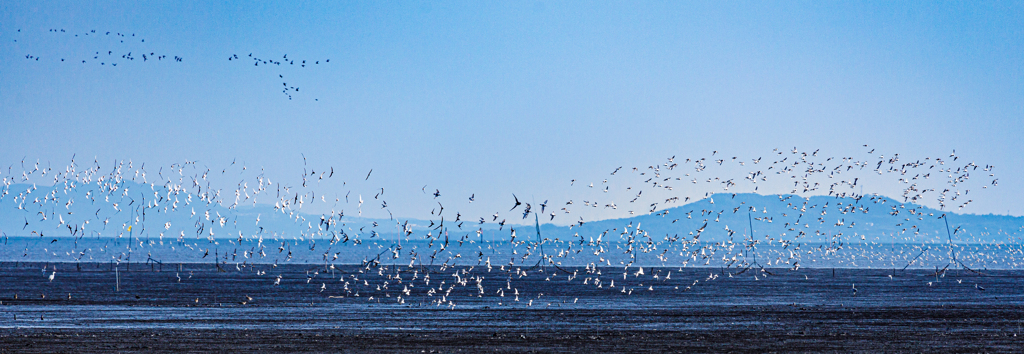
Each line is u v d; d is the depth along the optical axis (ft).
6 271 272.92
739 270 323.98
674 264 417.49
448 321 131.34
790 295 192.13
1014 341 110.01
